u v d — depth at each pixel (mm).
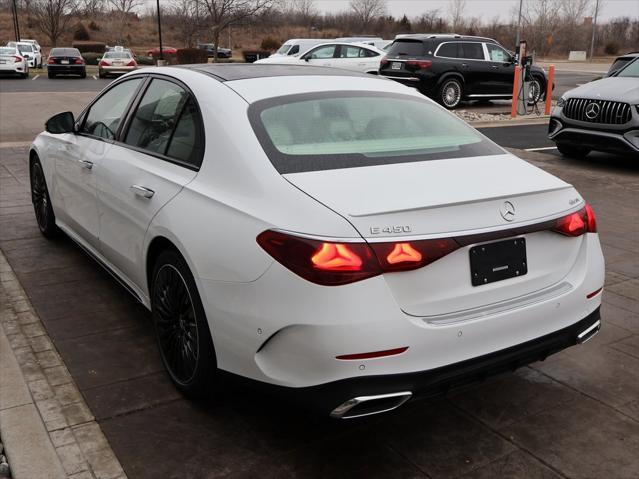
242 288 2525
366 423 2984
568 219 2826
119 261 3760
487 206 2594
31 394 3133
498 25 71750
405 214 2428
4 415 2947
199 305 2801
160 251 3230
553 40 66125
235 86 3186
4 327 3861
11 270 4797
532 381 3412
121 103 4059
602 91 8867
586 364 3604
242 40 78375
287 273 2379
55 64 30656
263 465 2666
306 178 2619
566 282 2867
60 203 4828
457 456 2758
